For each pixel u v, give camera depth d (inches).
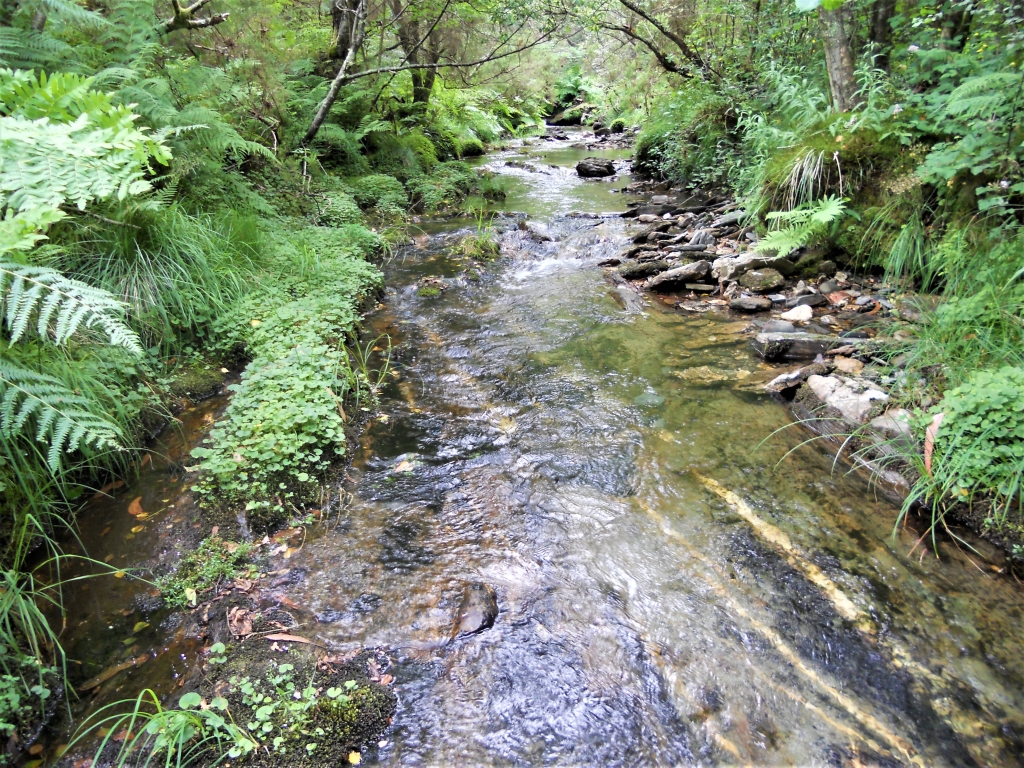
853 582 99.0
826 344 167.0
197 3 231.6
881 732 76.9
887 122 214.1
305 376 143.1
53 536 107.7
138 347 98.2
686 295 219.6
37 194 103.1
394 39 404.5
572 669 85.3
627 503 117.6
